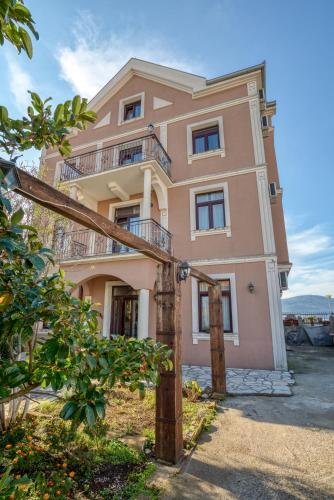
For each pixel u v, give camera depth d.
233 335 7.69
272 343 7.35
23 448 2.55
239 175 8.93
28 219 4.56
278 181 10.88
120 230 2.30
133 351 2.21
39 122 1.88
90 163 10.80
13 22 1.36
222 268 8.31
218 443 3.07
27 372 1.64
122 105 11.71
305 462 2.68
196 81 10.48
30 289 1.51
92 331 1.95
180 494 2.15
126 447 2.74
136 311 9.28
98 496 2.05
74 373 1.64
